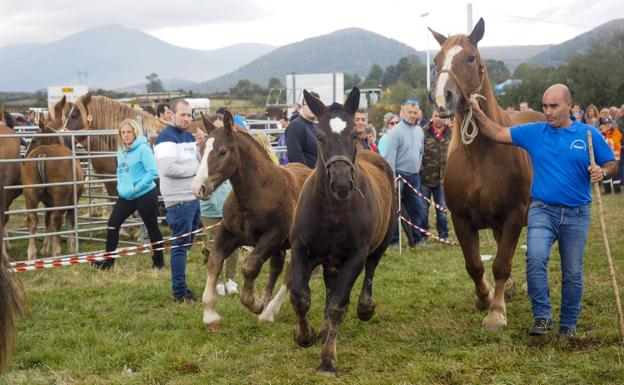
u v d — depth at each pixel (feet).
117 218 26.30
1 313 12.34
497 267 17.79
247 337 18.22
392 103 100.53
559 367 14.80
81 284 24.85
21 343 17.78
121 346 17.53
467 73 17.39
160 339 18.12
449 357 15.81
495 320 17.53
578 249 16.26
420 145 30.94
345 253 15.83
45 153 29.86
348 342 17.47
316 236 15.47
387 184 19.12
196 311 20.85
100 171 36.19
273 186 18.92
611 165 15.84
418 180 31.27
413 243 31.01
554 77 109.19
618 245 29.32
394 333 17.99
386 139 31.19
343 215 15.24
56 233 29.55
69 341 17.98
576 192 16.06
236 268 25.46
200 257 29.60
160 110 40.01
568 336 16.42
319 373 14.96
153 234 26.48
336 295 15.46
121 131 25.46
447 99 16.89
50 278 25.77
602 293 20.89
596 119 54.75
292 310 20.68
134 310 21.29
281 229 19.01
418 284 23.86
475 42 17.98
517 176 17.53
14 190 32.22
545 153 16.22
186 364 15.94
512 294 21.21
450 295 21.94
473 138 17.54
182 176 21.62
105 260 27.17
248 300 18.76
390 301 21.42
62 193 30.17
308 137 23.56
